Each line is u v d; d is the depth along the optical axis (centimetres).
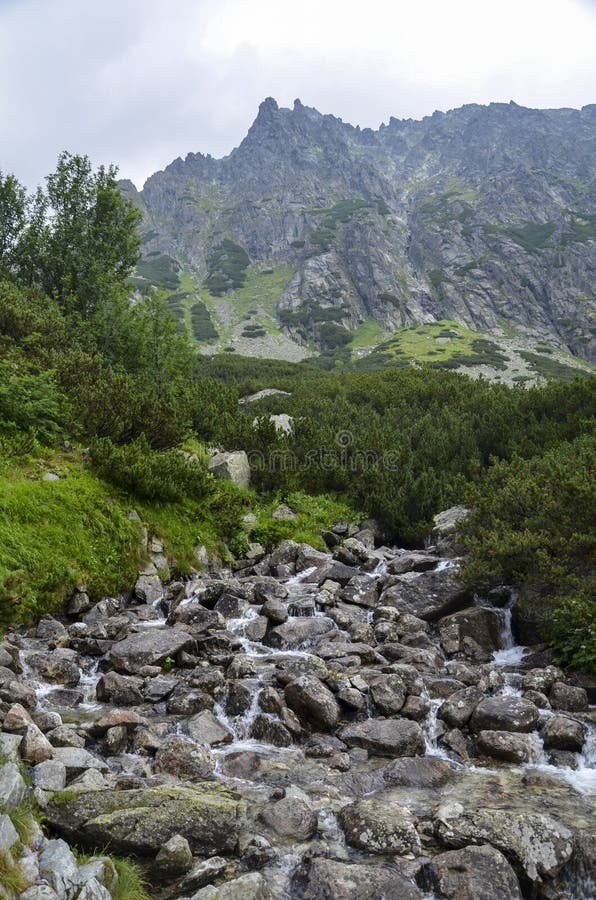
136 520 1255
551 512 1059
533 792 607
